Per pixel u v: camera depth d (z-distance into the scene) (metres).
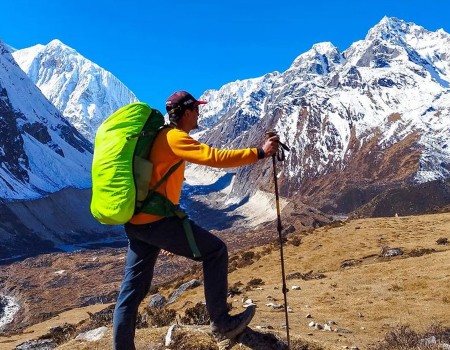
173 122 5.73
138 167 5.31
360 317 21.59
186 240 5.53
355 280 30.59
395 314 21.80
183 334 8.58
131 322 5.86
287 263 45.53
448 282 26.27
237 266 48.53
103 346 9.37
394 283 28.12
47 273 182.38
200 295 31.41
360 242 48.62
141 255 5.83
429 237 47.62
